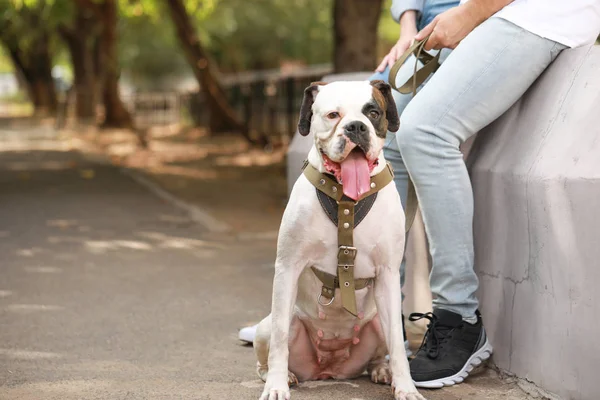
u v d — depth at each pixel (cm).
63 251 680
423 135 343
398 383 304
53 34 3691
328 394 320
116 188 1155
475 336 349
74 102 3077
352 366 339
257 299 511
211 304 497
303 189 303
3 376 351
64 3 2345
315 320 321
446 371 337
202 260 643
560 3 342
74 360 379
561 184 302
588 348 290
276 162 1543
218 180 1271
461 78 341
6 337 421
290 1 3103
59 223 833
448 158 345
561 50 345
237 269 607
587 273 289
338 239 299
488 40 340
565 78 337
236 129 1938
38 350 397
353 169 282
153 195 1077
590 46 334
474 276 352
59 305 495
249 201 1015
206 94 1931
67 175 1334
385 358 341
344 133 279
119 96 2638
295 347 328
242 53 3434
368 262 305
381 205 300
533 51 340
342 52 1091
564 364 304
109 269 607
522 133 350
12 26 3228
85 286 548
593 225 286
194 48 1908
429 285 386
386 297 308
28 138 2323
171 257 655
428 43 356
